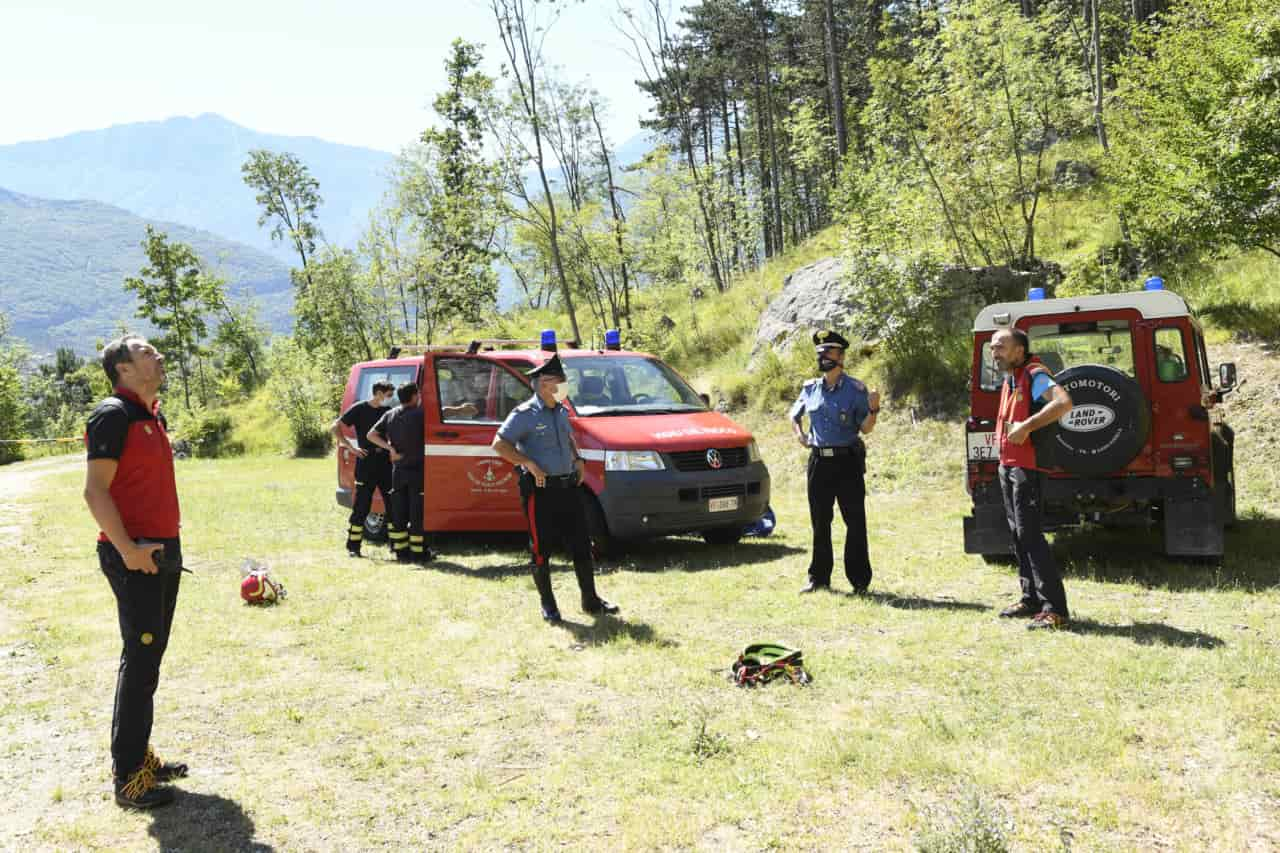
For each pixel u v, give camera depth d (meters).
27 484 20.30
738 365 19.09
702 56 41.38
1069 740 4.09
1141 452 7.39
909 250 15.25
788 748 4.21
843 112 30.00
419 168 33.00
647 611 6.92
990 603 6.81
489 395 9.73
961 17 16.66
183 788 4.04
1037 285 15.03
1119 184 13.41
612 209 23.55
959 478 12.59
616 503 8.82
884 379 15.09
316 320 39.62
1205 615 6.07
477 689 5.27
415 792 3.95
